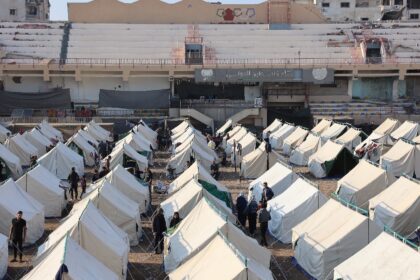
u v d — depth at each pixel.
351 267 17.86
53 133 53.69
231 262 16.98
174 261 20.72
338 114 69.94
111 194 26.14
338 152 41.03
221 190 29.58
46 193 29.78
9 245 24.00
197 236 20.97
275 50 78.44
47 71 72.94
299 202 26.11
